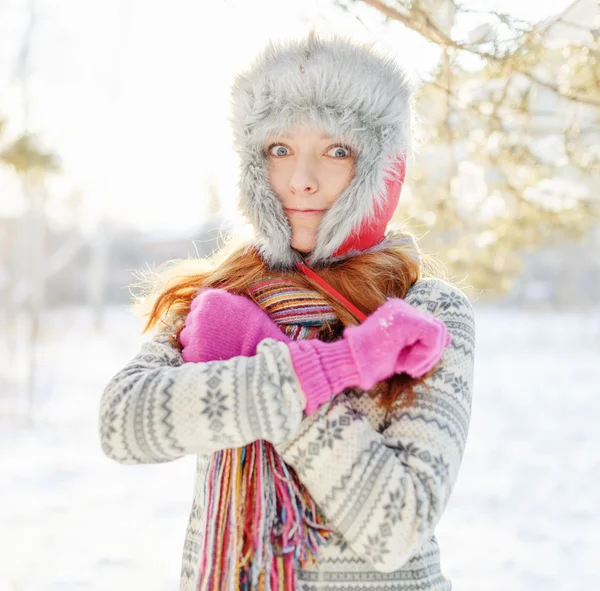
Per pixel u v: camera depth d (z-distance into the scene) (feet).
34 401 28.43
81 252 93.30
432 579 3.52
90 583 10.90
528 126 8.43
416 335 3.20
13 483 16.63
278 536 3.32
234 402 3.10
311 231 3.83
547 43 6.50
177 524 13.80
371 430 3.27
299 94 3.69
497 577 11.30
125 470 18.07
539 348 51.70
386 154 3.80
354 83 3.69
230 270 4.00
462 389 3.47
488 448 20.45
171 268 4.35
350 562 3.38
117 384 3.34
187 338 3.61
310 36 3.90
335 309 3.74
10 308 43.14
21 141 21.25
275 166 3.85
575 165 8.40
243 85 3.93
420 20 5.47
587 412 26.40
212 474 3.52
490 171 10.87
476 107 7.68
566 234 11.87
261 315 3.66
